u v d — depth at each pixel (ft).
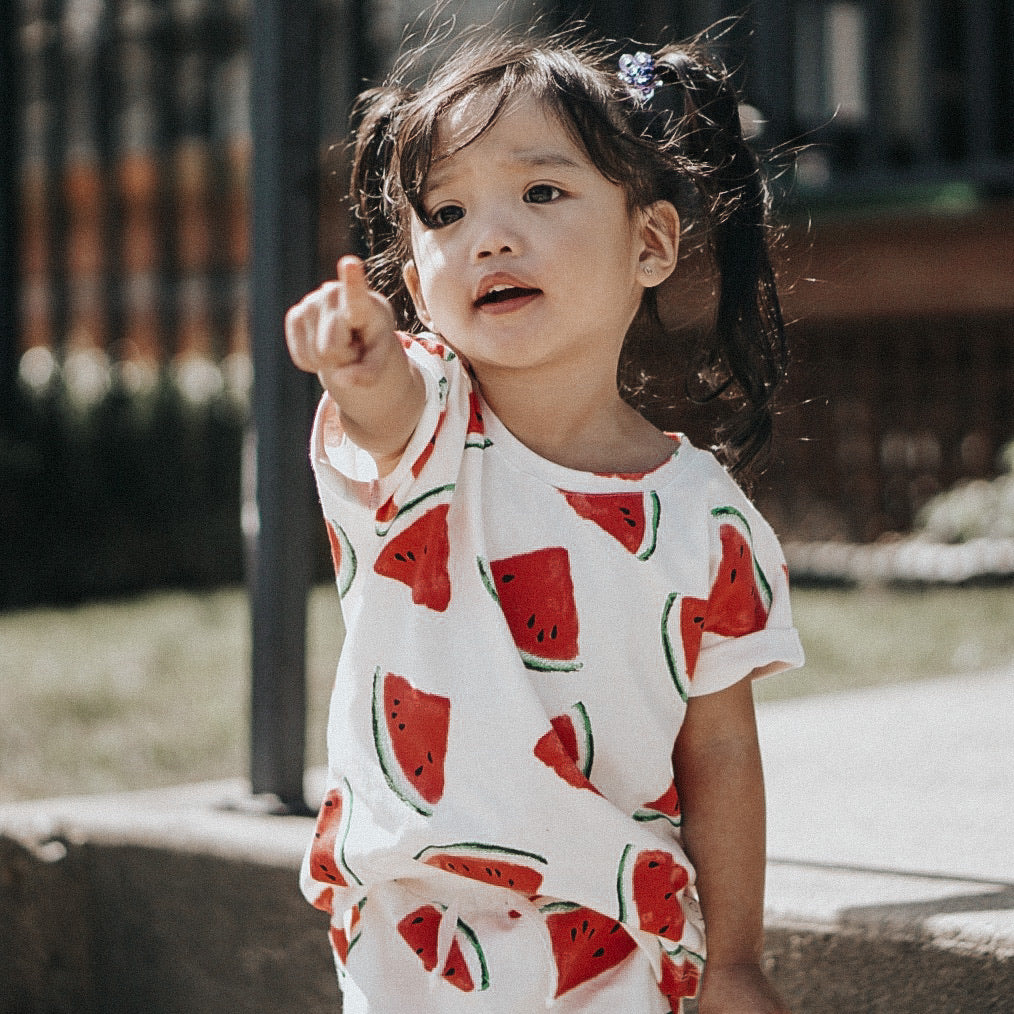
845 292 26.76
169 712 15.80
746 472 6.43
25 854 8.87
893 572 24.63
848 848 7.71
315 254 9.12
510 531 5.28
